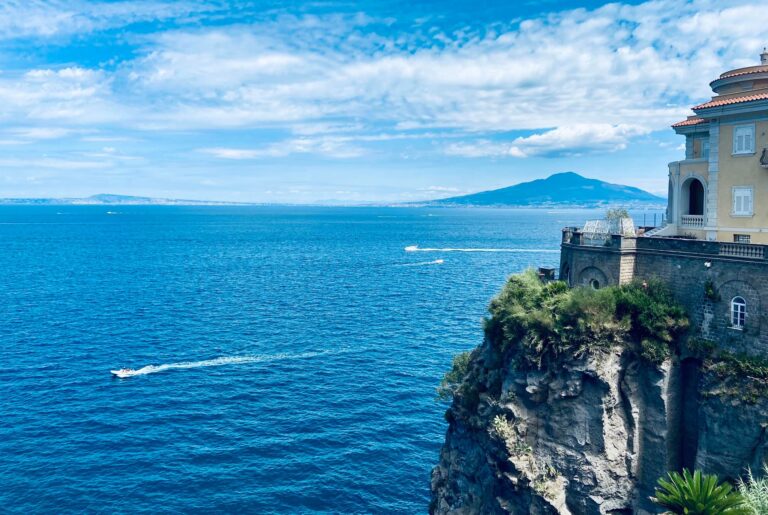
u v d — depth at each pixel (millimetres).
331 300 108312
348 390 64562
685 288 34219
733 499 24156
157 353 75812
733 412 30188
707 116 36406
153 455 50938
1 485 46031
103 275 139875
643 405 33562
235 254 189375
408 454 52250
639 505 33375
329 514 44469
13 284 125000
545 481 33156
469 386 39438
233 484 47312
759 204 34531
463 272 143625
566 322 34062
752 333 31141
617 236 36938
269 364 72062
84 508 43844
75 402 60594
